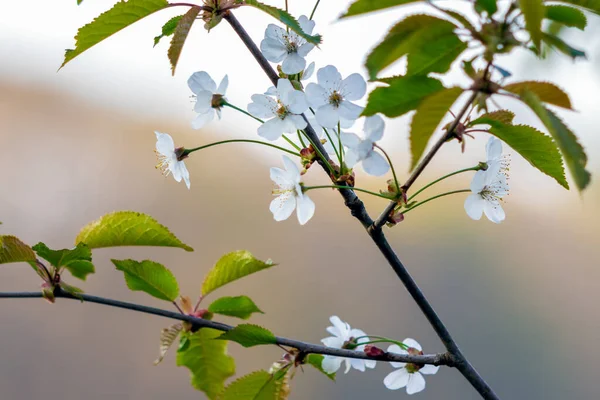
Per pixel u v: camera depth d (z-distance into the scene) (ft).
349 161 3.37
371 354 3.46
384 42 3.21
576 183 3.12
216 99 3.48
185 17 3.37
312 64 3.46
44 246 3.47
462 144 3.34
